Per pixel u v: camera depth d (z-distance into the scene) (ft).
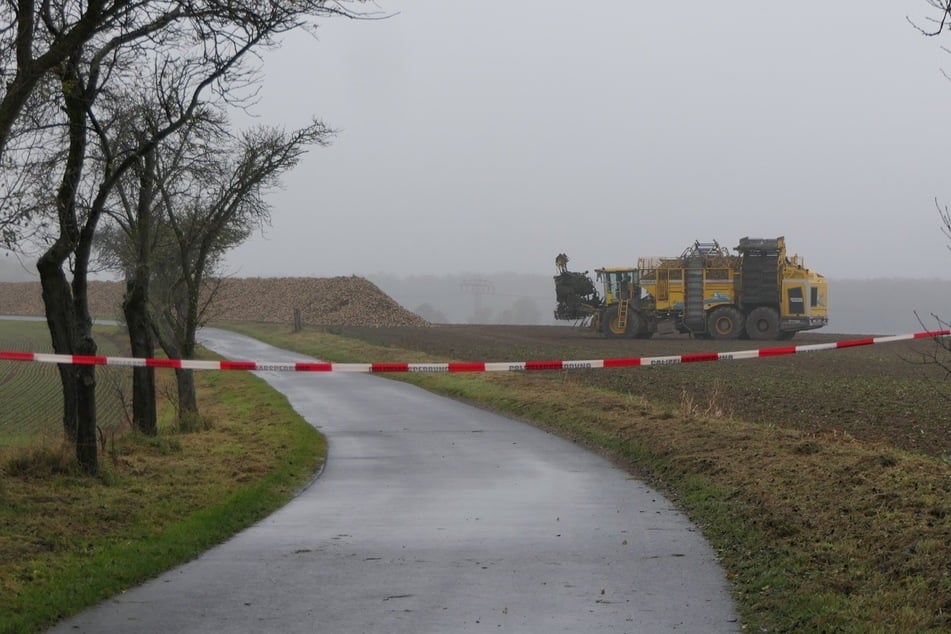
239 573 34.73
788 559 33.53
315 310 342.85
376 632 27.27
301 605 30.25
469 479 58.34
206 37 47.24
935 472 44.96
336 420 94.53
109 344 234.79
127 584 33.06
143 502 47.09
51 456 51.52
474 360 156.76
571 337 222.89
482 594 31.45
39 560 34.94
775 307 201.36
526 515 46.32
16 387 151.23
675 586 32.22
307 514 47.39
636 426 75.36
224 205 88.17
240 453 67.41
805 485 45.55
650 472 60.13
